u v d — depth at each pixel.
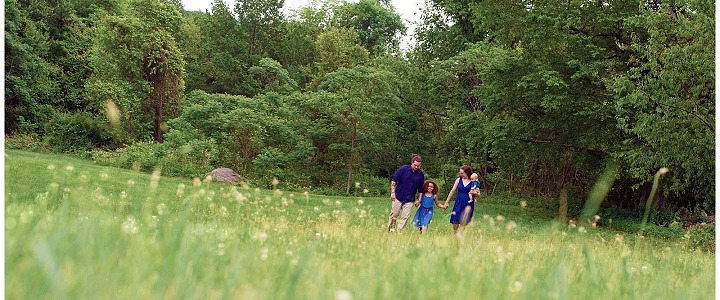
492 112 23.05
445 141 30.25
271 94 32.12
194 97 31.91
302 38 50.53
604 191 1.48
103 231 1.93
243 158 28.30
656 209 21.61
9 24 37.59
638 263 4.93
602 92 20.64
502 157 23.66
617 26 20.58
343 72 29.73
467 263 2.99
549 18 19.86
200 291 1.31
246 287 1.37
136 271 1.34
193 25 52.97
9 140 34.00
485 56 26.48
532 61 21.16
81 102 42.34
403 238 6.41
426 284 1.71
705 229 13.52
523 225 17.56
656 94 15.83
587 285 2.31
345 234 5.87
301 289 1.56
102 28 37.88
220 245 2.30
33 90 39.22
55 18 45.72
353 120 29.08
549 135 22.58
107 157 29.23
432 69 29.34
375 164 31.78
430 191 10.20
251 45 49.28
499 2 21.45
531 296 1.85
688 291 2.45
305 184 28.39
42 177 14.59
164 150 26.86
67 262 1.25
